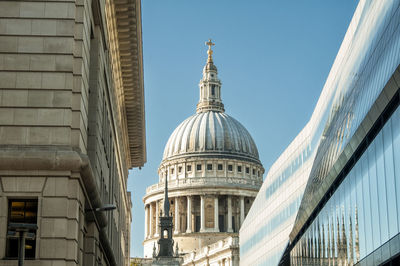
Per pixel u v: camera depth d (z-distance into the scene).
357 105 48.88
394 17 40.09
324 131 67.12
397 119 37.91
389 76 39.19
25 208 38.53
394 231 39.06
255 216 130.38
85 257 46.00
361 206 48.03
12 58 39.31
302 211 79.75
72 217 38.25
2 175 37.97
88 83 44.53
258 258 126.12
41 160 37.88
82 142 40.50
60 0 40.28
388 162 40.06
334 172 57.41
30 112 38.91
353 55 53.56
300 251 84.56
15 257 37.78
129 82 87.25
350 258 52.34
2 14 39.78
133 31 74.12
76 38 40.31
